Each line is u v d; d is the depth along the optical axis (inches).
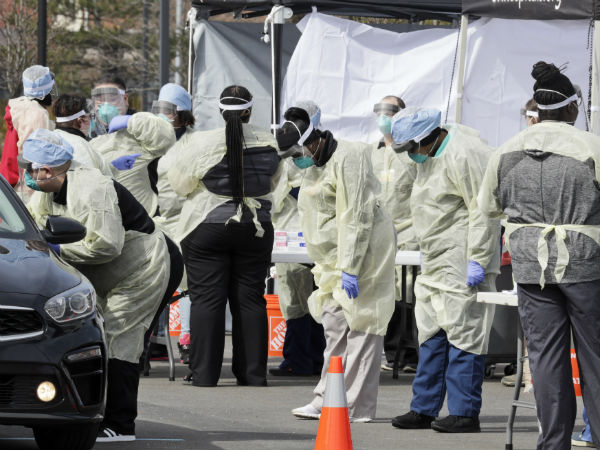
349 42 1129.4
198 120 1251.2
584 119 1080.2
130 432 637.9
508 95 1096.8
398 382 926.4
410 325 970.7
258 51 1262.3
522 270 530.6
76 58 3319.4
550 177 524.1
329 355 730.2
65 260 609.9
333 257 716.7
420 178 691.4
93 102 975.6
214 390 863.7
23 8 3181.6
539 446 535.8
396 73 1133.7
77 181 601.6
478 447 643.5
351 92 1130.0
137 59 3371.1
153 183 907.4
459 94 1081.4
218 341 884.0
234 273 887.7
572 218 522.3
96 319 551.8
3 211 600.7
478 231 667.4
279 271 962.1
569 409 531.2
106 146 891.4
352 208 694.5
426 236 689.0
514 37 1091.9
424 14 1264.8
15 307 520.4
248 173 861.2
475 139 680.4
